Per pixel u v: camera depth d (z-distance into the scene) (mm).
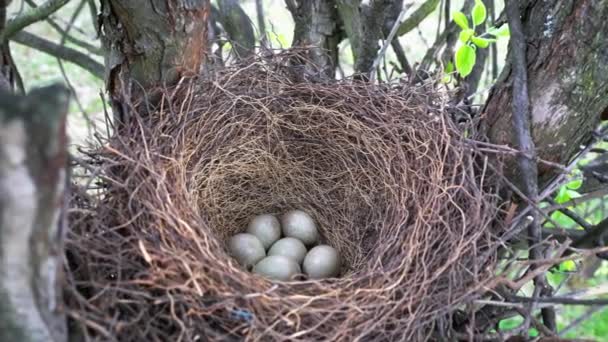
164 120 450
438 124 474
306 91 517
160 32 416
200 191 507
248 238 529
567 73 419
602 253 444
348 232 536
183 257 382
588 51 412
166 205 411
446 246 420
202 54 445
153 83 443
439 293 395
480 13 486
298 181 557
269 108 521
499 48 819
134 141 432
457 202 443
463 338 392
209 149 506
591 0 404
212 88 485
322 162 545
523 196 417
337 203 547
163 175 423
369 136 511
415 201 460
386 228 484
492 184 448
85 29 1186
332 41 576
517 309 403
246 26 573
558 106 426
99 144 454
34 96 263
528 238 420
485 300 395
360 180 528
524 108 422
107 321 337
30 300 289
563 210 462
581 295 413
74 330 342
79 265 370
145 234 390
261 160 544
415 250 426
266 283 414
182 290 366
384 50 519
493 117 450
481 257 408
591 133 453
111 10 414
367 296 403
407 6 523
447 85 497
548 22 421
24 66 1255
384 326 388
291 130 536
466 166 450
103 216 397
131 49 426
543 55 424
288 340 379
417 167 476
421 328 387
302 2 562
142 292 355
